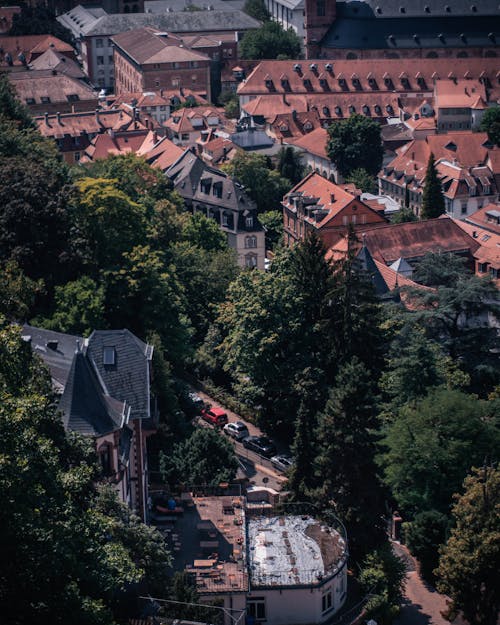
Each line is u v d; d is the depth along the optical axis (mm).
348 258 140125
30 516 67750
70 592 68812
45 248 137125
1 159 148250
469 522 103500
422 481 115938
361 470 110125
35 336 110375
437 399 119000
